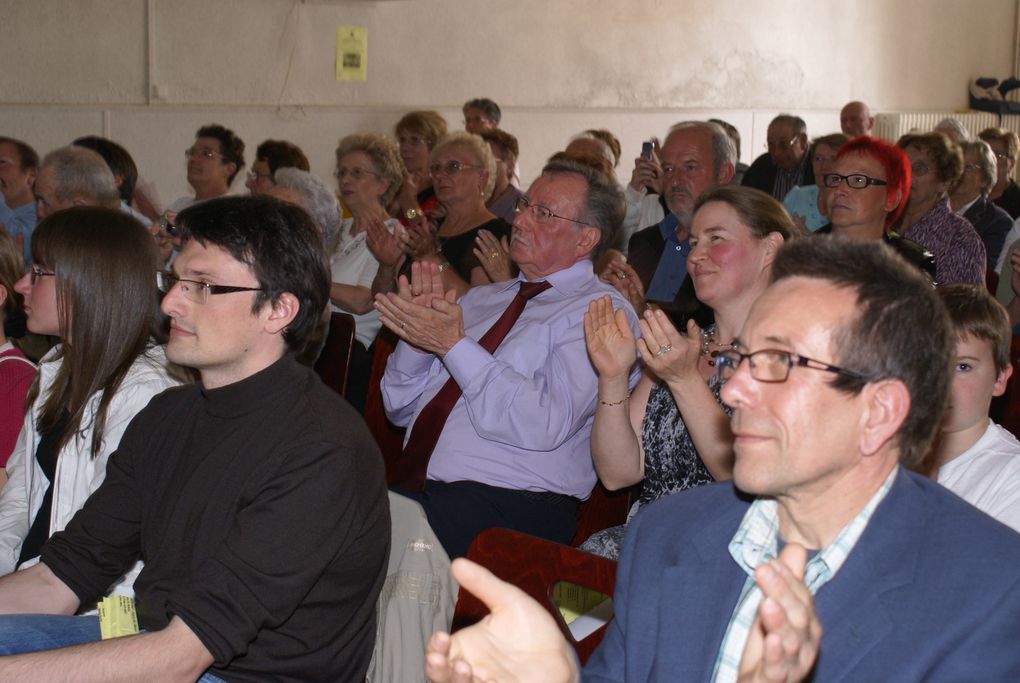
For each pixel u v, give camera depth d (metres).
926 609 1.07
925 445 1.15
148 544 1.65
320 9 6.27
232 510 1.54
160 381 1.95
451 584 2.09
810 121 8.73
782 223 2.25
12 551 2.07
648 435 2.28
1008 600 1.05
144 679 1.41
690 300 3.10
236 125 6.08
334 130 6.41
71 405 1.95
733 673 1.17
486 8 6.89
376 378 3.17
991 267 4.89
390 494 2.11
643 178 4.45
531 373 2.53
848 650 1.09
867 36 9.03
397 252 3.68
